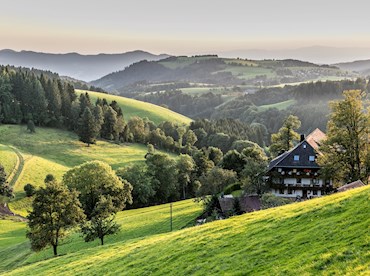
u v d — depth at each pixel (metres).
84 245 74.25
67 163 159.62
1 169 119.25
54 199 67.25
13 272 55.03
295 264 26.44
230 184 99.38
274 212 42.06
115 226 72.31
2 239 88.81
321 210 35.56
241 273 28.61
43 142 177.25
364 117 72.88
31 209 116.62
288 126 113.00
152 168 137.12
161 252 41.12
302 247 29.20
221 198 78.69
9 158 142.12
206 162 155.12
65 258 55.72
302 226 33.66
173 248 40.94
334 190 85.25
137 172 131.62
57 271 47.81
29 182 129.62
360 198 34.91
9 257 74.62
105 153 180.25
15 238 89.69
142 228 79.44
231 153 118.56
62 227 68.94
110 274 39.59
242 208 74.38
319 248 27.69
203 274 31.16
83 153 174.00
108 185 108.00
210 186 102.00
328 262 25.09
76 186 106.19
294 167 91.06
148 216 90.75
